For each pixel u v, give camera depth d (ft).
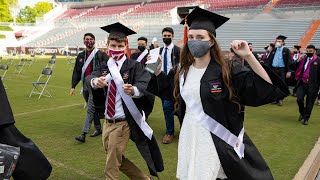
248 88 8.31
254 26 101.60
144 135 12.17
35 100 34.94
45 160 10.98
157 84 9.81
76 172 15.19
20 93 39.47
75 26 164.45
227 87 8.34
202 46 8.32
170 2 154.51
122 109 11.94
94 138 20.86
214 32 8.73
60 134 21.67
